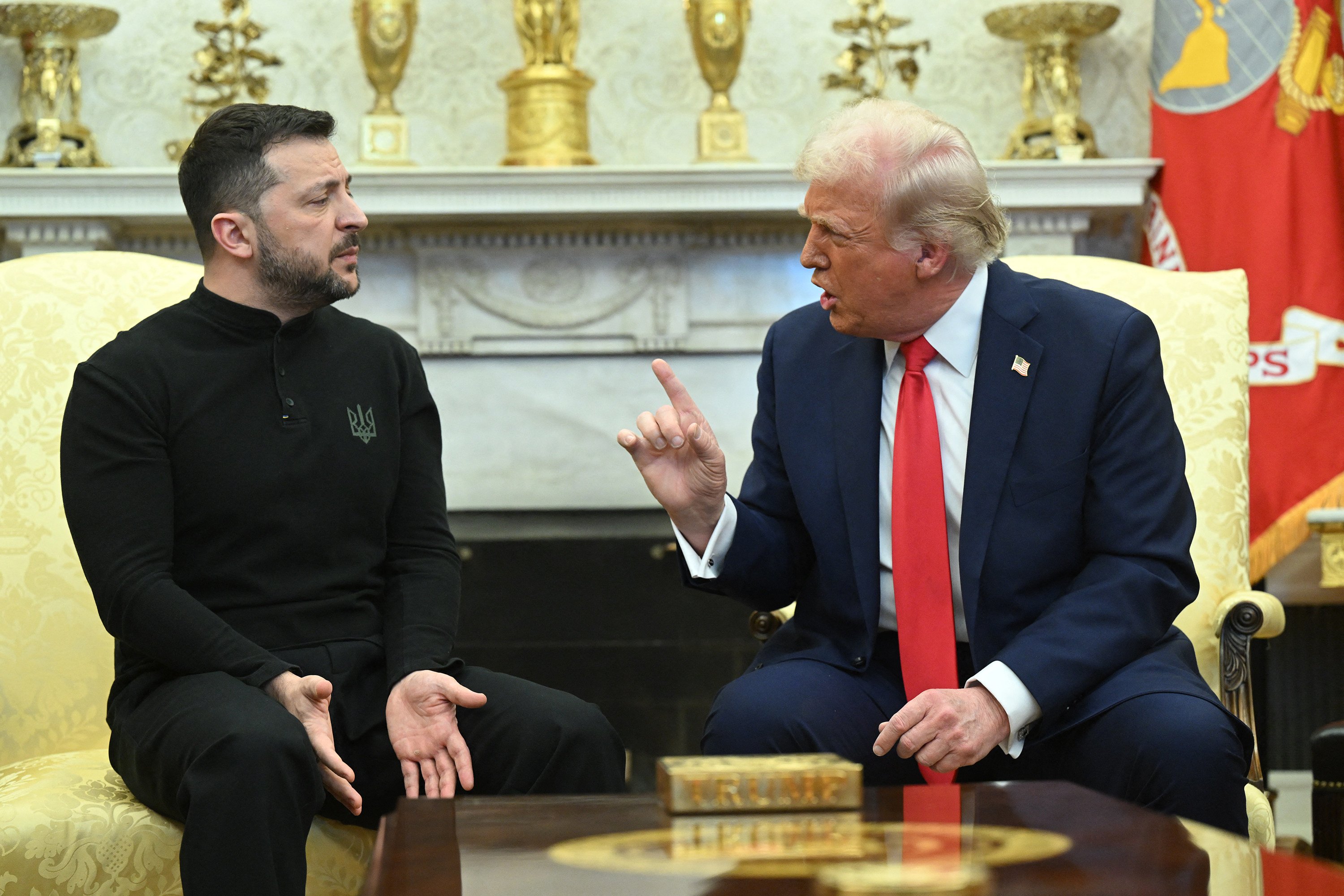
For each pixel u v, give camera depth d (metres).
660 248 3.90
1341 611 3.83
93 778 1.89
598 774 1.90
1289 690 3.85
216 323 1.97
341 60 3.97
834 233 1.91
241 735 1.66
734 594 2.07
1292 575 3.68
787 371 2.13
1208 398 2.46
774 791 1.31
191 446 1.92
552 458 3.96
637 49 4.02
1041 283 2.06
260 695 1.76
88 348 2.37
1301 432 3.35
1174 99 3.59
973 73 4.02
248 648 1.83
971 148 1.94
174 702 1.77
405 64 3.75
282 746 1.67
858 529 2.00
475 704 1.86
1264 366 3.39
